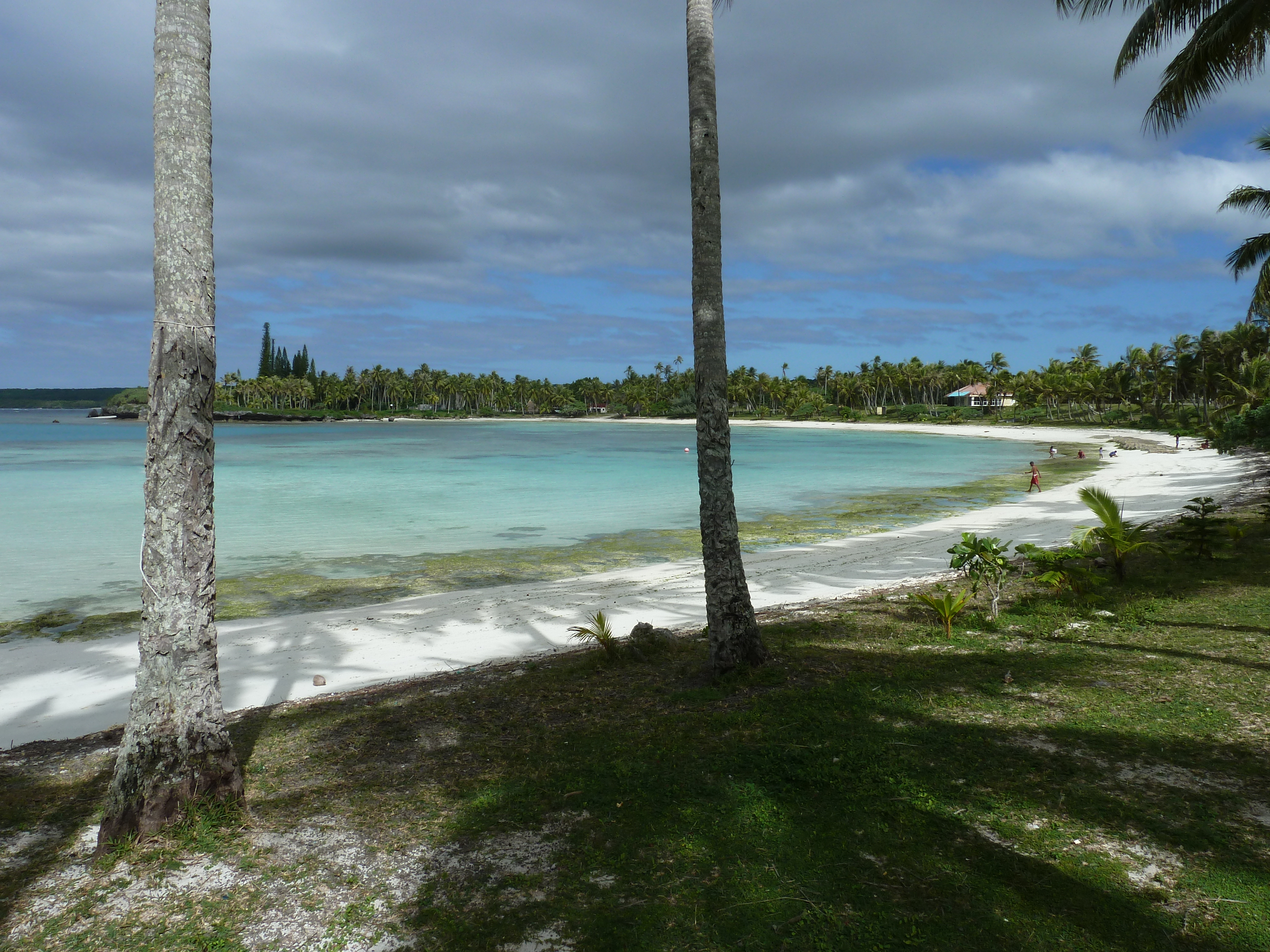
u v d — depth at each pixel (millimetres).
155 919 4379
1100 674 8008
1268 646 8578
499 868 4789
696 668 8867
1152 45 12531
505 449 77750
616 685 8461
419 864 4875
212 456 5480
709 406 8320
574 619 13008
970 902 4230
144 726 5254
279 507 31125
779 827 5098
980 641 9578
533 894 4492
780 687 7945
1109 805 5211
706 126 8086
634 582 16359
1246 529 15555
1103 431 93188
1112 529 12516
